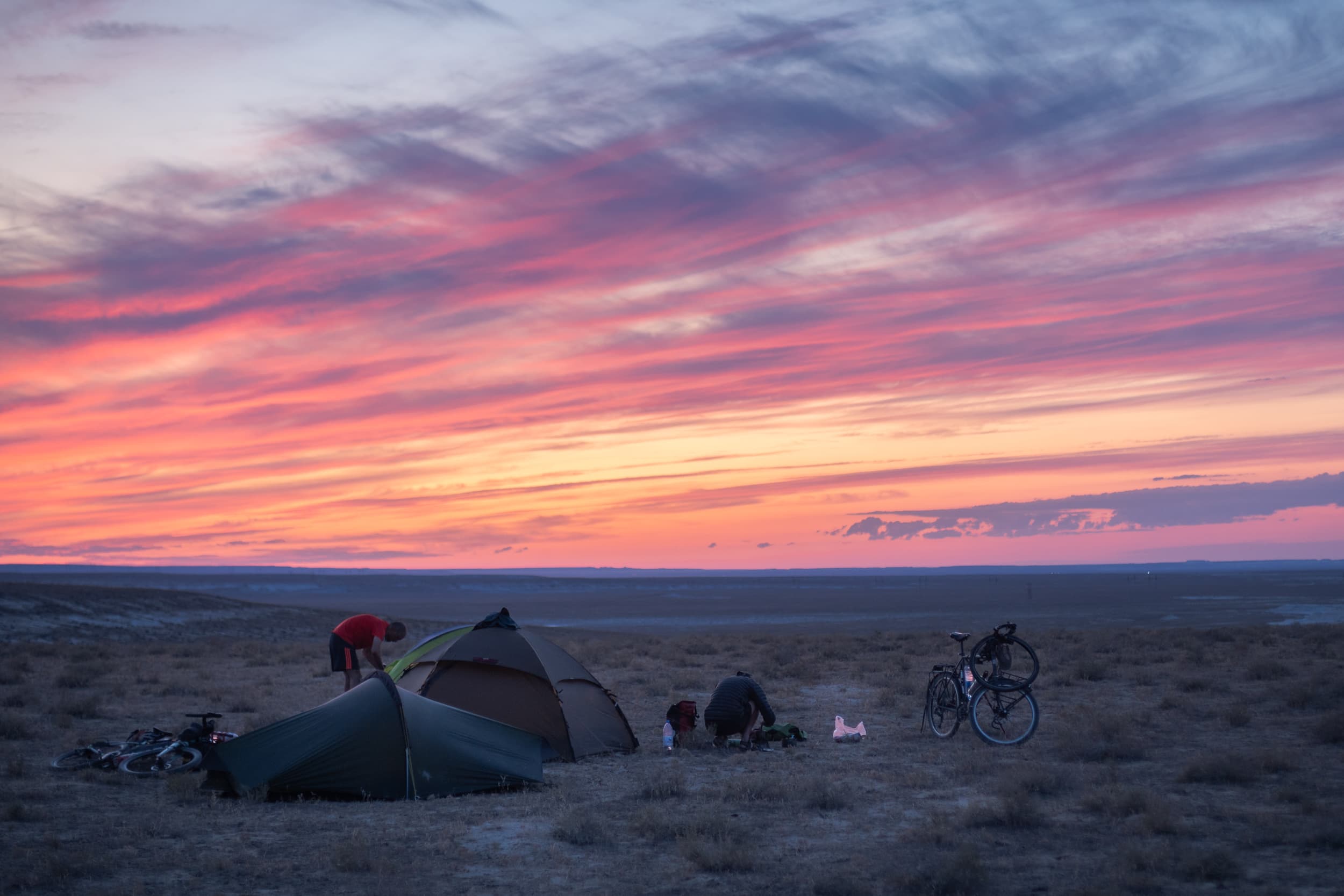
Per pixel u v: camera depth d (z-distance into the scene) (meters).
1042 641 31.31
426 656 14.33
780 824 9.12
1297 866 7.29
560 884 7.29
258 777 10.48
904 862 7.70
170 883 7.35
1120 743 12.40
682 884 7.27
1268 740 13.02
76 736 14.67
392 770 10.59
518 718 13.22
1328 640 30.41
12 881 7.18
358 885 7.30
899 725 15.80
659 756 13.62
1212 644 29.70
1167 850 7.54
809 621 89.94
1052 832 8.52
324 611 72.31
